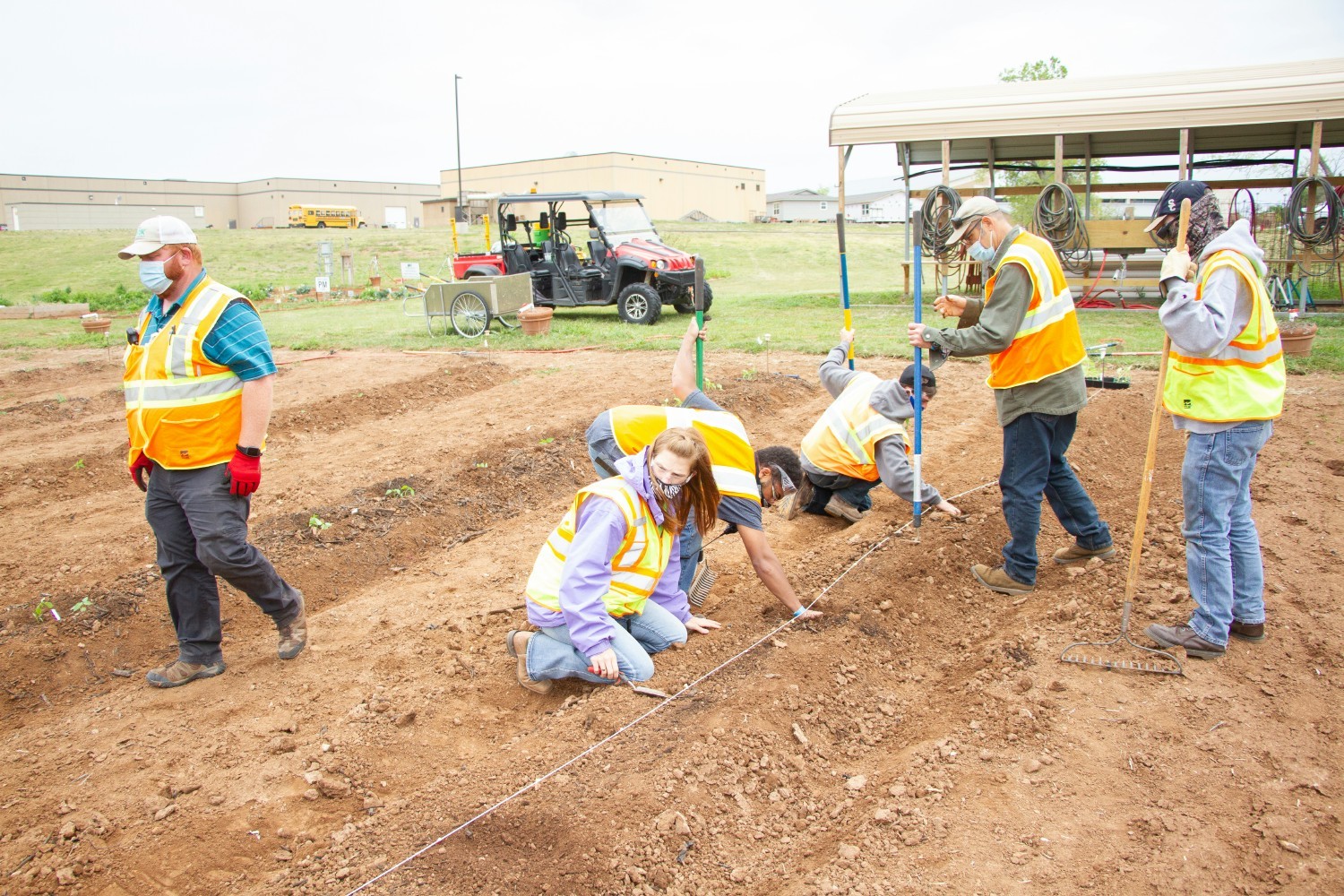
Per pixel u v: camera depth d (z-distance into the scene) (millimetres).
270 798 3385
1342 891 2643
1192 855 2807
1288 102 13805
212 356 3871
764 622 4355
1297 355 10195
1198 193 3695
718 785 3170
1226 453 3686
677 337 13445
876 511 6090
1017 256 4109
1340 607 4281
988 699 3695
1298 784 3102
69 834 3184
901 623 4434
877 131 16016
